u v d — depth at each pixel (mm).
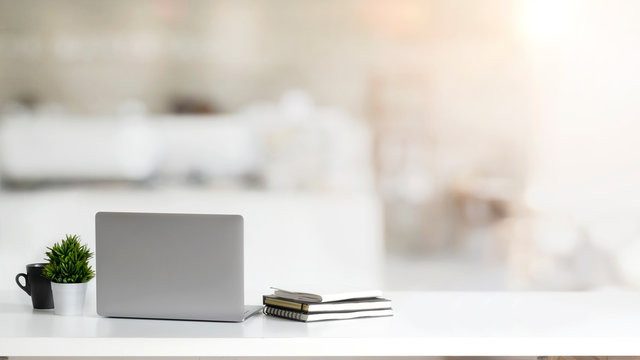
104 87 6105
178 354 1591
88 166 5992
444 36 6270
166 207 5621
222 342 1591
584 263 6141
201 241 1752
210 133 6102
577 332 1667
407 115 6305
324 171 6125
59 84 6078
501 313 1882
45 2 6043
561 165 6336
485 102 6324
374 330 1671
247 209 5395
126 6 6098
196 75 6152
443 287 6043
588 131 6324
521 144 6355
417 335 1618
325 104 6207
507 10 6297
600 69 6324
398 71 6273
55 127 6008
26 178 5906
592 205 6277
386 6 6219
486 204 6250
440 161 6277
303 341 1596
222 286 1745
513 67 6348
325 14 6195
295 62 6191
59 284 1814
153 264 1774
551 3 6312
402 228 6098
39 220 4992
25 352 1588
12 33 6035
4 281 4449
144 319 1784
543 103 6355
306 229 5316
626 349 1627
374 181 6152
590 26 6312
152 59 6133
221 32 6160
